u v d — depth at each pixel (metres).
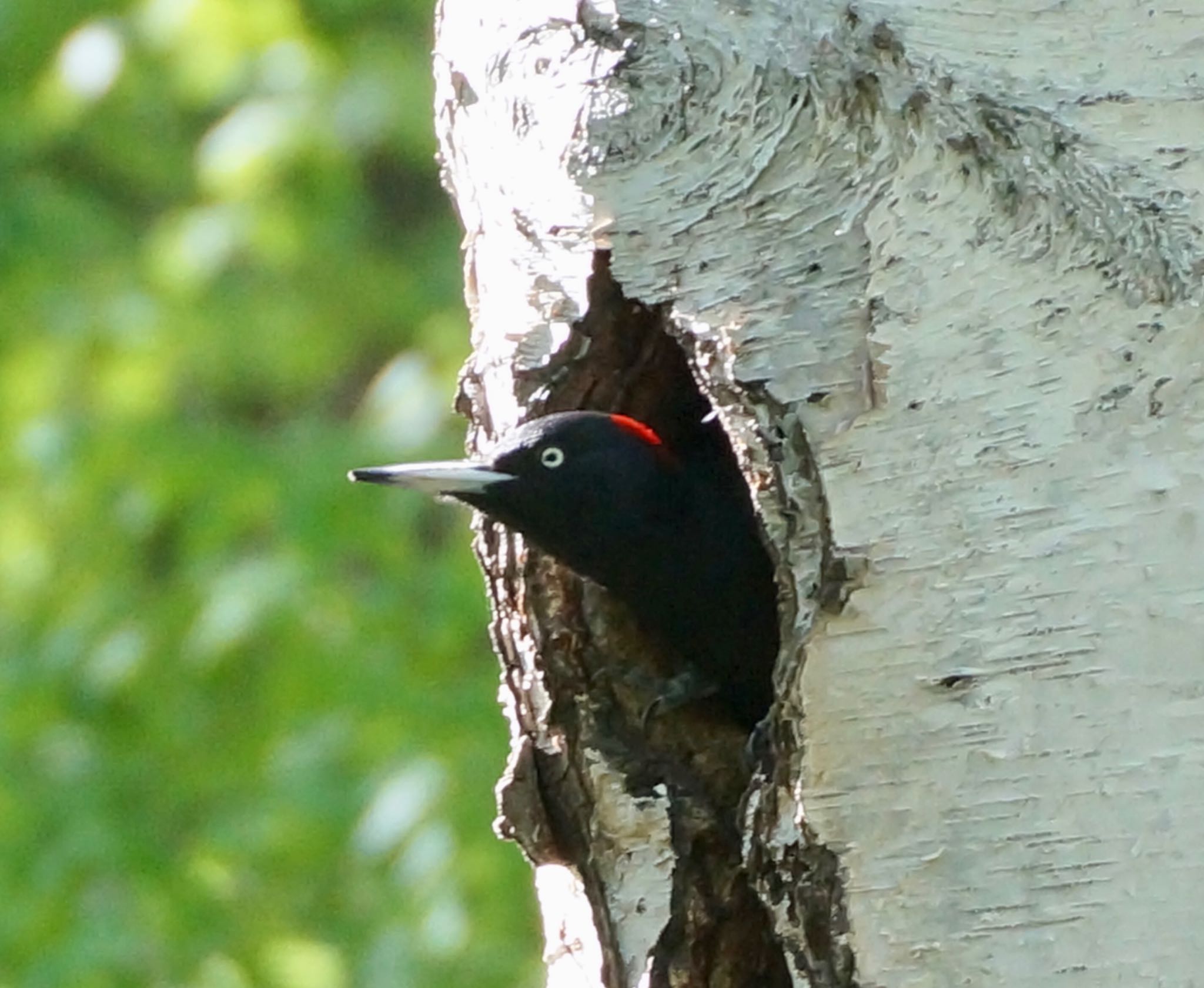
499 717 15.38
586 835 8.15
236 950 15.09
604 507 8.46
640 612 8.79
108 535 16.98
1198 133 7.33
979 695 6.96
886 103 7.54
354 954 15.14
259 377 19.77
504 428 8.66
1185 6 7.54
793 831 7.16
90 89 18.72
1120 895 6.70
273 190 19.20
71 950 14.72
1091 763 6.80
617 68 8.05
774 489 7.36
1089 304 7.12
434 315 20.14
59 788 15.73
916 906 6.95
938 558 7.08
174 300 18.88
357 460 16.73
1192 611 6.79
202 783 15.97
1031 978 6.77
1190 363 6.97
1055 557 6.95
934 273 7.31
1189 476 6.89
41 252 19.48
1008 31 7.62
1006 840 6.86
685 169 7.86
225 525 16.55
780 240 7.62
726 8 8.00
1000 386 7.14
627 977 7.92
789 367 7.39
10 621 17.09
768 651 8.80
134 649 16.28
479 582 16.16
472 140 9.04
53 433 17.09
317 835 15.33
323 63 19.36
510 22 8.73
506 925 14.70
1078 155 7.30
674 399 8.80
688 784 8.12
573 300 8.23
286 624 15.82
